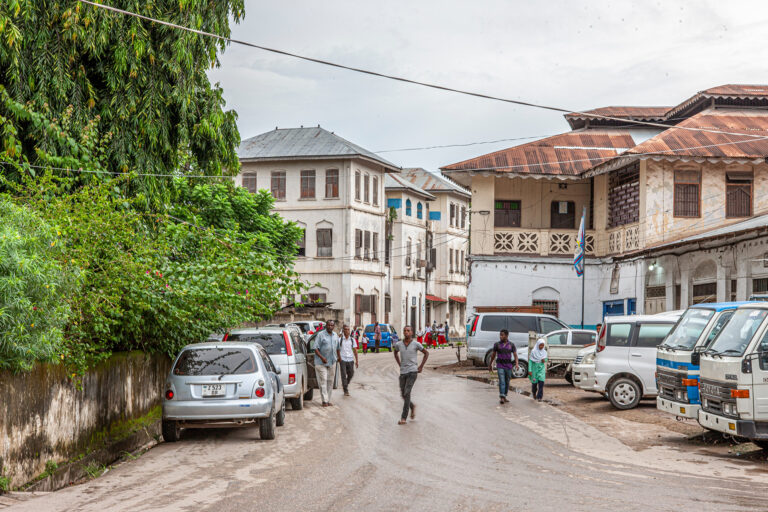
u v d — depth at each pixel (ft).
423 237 236.22
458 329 259.80
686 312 45.85
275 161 192.24
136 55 53.06
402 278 220.23
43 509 26.58
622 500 27.81
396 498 28.25
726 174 97.96
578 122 130.72
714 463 36.06
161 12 55.57
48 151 48.67
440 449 40.14
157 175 57.06
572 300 110.73
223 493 29.45
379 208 203.82
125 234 41.86
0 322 28.19
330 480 31.83
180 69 55.83
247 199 134.21
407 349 51.47
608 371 58.85
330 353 64.23
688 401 41.91
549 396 70.08
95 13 51.44
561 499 27.99
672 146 96.99
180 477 33.12
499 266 111.04
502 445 41.50
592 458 37.42
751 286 76.02
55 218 36.94
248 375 43.73
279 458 37.93
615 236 106.32
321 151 189.57
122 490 30.32
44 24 50.44
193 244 61.41
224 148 63.31
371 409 60.39
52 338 30.55
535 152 116.06
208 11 58.65
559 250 111.86
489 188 111.96
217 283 52.54
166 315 47.62
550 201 117.39
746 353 36.45
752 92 113.60
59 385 34.12
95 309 37.65
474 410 58.80
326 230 189.67
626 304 101.40
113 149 54.44
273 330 59.52
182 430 50.06
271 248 130.41
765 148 96.68
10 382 29.35
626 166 104.27
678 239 87.97
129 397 45.34
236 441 44.32
